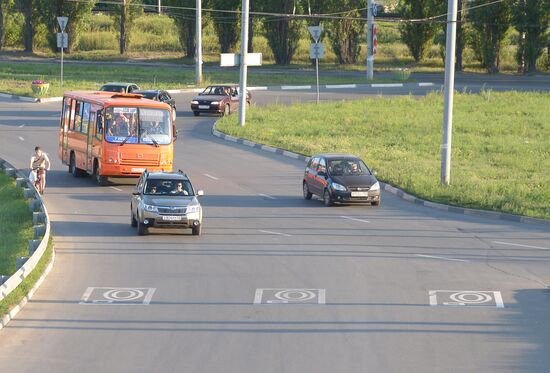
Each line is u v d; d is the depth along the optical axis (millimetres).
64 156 139625
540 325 58156
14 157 145500
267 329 57031
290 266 77125
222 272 74625
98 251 83438
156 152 124375
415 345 53188
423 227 98250
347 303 64250
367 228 97000
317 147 158000
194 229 91812
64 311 61812
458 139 175125
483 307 63094
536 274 74750
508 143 171000
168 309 62500
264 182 130000
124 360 50188
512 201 111625
